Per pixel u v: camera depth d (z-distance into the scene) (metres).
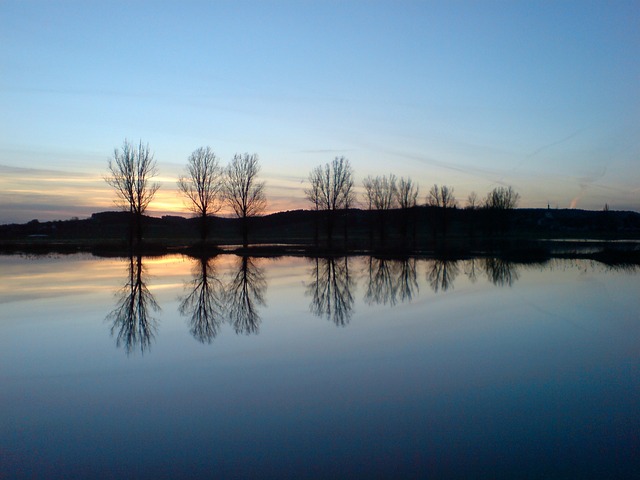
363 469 8.71
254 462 8.99
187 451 9.45
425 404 11.66
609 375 13.74
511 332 18.69
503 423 10.58
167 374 14.02
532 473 8.55
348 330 19.06
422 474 8.54
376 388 12.77
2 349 16.64
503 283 31.31
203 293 28.25
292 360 15.23
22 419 11.05
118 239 81.19
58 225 91.75
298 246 67.12
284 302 25.22
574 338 17.80
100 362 15.17
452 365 14.66
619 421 10.66
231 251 58.78
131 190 56.66
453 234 101.75
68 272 38.66
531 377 13.59
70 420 10.96
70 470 8.83
